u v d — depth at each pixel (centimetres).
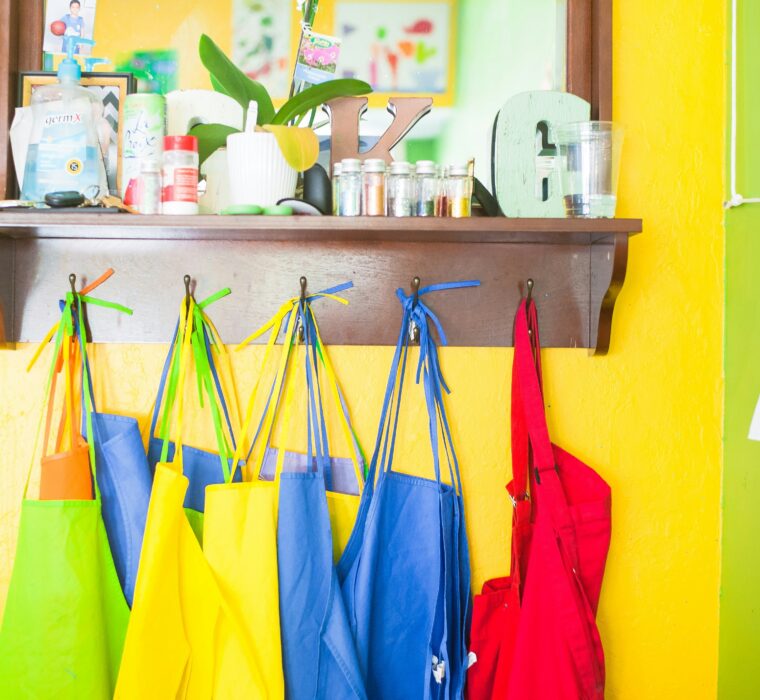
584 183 109
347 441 124
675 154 127
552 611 115
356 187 110
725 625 128
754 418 121
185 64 137
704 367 129
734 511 126
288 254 123
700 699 129
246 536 114
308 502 116
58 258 121
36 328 121
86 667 109
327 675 115
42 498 112
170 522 110
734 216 126
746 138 124
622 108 127
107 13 135
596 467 127
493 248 124
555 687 114
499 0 136
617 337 127
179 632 111
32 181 112
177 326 122
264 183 111
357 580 117
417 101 119
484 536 126
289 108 116
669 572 129
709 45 127
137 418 123
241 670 111
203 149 117
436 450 120
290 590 114
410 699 120
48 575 109
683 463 128
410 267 123
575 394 127
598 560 118
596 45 122
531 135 117
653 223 127
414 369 125
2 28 115
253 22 139
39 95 117
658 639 129
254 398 119
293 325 121
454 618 121
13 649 109
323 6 142
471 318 124
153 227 104
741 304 125
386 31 142
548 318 124
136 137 112
